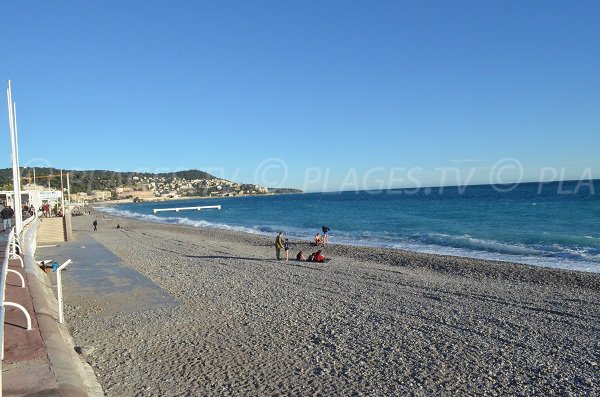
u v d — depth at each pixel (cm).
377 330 965
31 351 626
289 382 689
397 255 2248
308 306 1186
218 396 639
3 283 550
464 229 3603
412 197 10825
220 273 1744
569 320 1047
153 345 863
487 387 674
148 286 1422
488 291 1390
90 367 738
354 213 6259
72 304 1188
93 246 2600
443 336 923
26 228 2478
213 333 943
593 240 2698
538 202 6538
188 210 11206
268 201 14450
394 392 655
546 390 664
